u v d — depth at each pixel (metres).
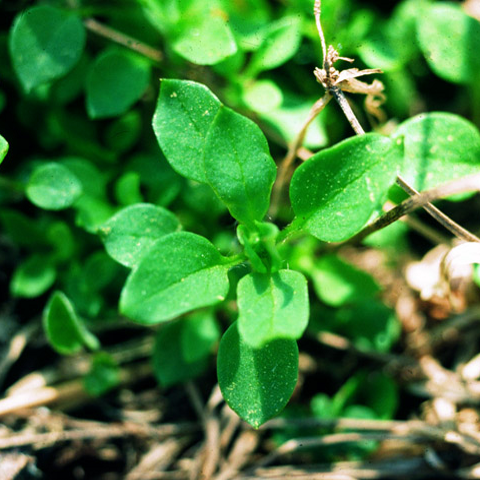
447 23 0.18
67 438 0.18
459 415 0.18
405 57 0.19
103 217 0.18
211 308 0.18
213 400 0.19
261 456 0.18
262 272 0.14
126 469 0.18
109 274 0.18
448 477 0.17
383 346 0.19
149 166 0.19
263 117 0.18
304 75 0.19
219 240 0.19
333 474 0.17
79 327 0.17
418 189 0.16
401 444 0.18
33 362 0.19
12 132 0.20
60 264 0.19
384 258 0.20
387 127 0.19
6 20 0.19
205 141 0.14
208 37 0.17
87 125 0.19
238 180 0.14
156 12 0.17
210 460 0.18
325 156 0.14
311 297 0.19
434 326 0.20
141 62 0.18
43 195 0.17
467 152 0.16
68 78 0.19
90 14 0.18
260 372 0.14
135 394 0.19
